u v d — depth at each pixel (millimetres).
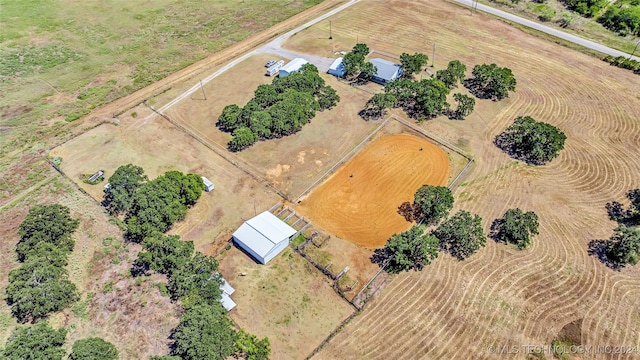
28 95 93375
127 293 56656
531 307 53406
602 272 56906
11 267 60312
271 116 79688
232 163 75250
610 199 66562
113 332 52438
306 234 63375
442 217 64188
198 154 77438
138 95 92750
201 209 67438
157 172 73875
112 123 85312
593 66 94062
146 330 52500
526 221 59938
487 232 62625
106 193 68688
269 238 59625
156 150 78625
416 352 49750
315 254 60625
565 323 51625
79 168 75875
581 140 77125
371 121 82812
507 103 86125
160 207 62562
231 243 62375
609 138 77250
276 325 52844
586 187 68625
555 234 61938
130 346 50938
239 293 56188
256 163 75125
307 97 82750
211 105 88562
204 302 51406
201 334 46781
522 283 56031
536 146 71750
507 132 79312
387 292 55844
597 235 61531
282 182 71625
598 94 86812
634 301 53531
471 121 82188
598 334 50500
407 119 83062
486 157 74750
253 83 94188
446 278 56969
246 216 66312
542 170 71875
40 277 55094
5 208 69188
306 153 76688
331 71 95812
